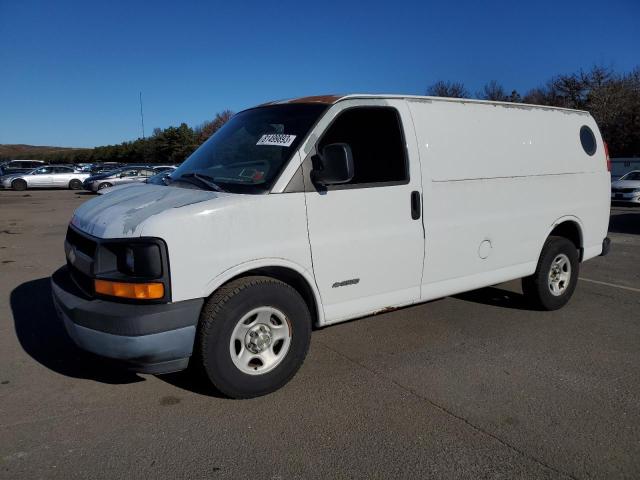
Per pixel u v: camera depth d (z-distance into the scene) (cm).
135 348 315
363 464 294
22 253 915
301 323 372
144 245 316
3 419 336
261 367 364
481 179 467
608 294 653
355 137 398
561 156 543
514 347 470
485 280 486
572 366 429
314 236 372
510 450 309
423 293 441
